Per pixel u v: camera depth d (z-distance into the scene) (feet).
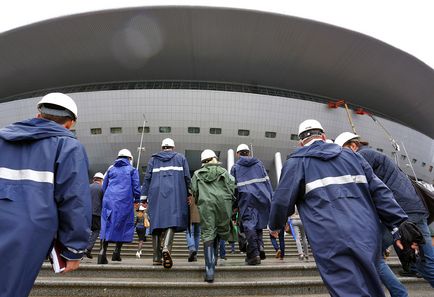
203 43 105.40
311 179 7.59
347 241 6.42
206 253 12.91
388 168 11.46
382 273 10.00
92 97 103.76
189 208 16.48
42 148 5.90
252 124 104.01
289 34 103.71
